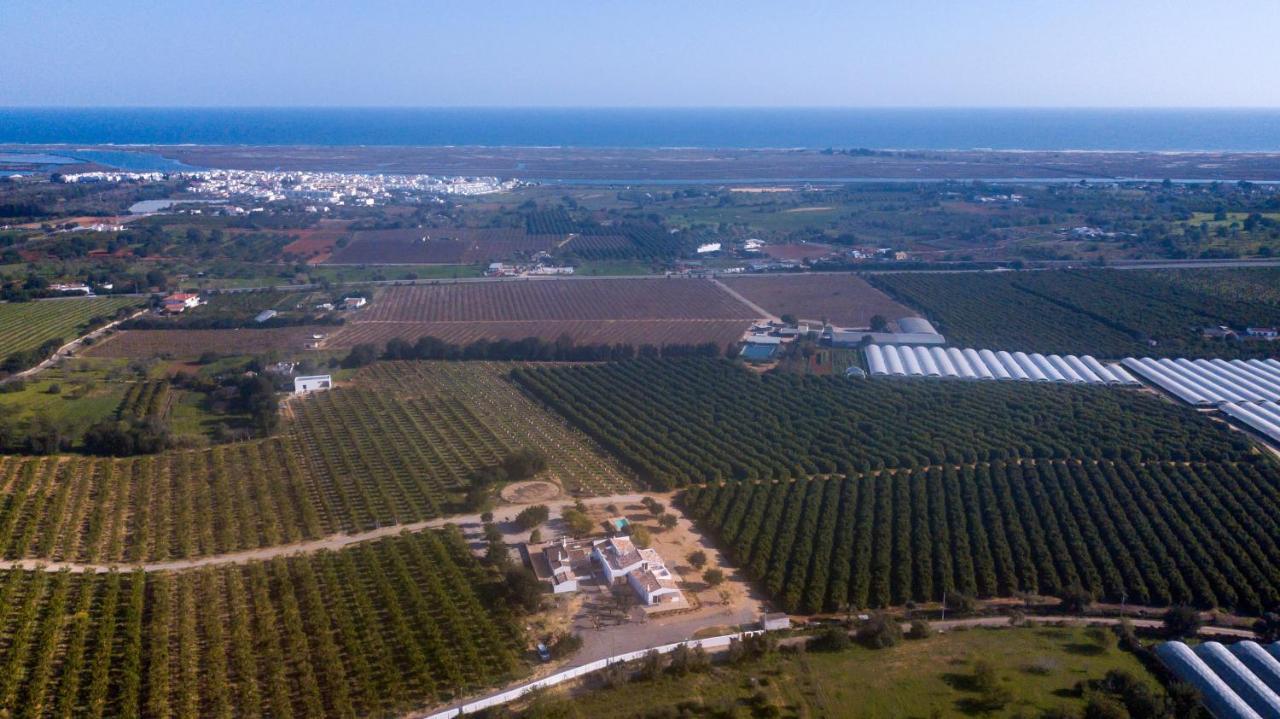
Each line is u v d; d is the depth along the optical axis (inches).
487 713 4242.1
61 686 4483.3
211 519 6264.8
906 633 5029.5
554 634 4997.5
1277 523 6117.1
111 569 5536.4
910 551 5915.4
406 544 5944.9
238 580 5428.2
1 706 4279.0
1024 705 4232.3
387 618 5113.2
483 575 5551.2
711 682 4500.5
